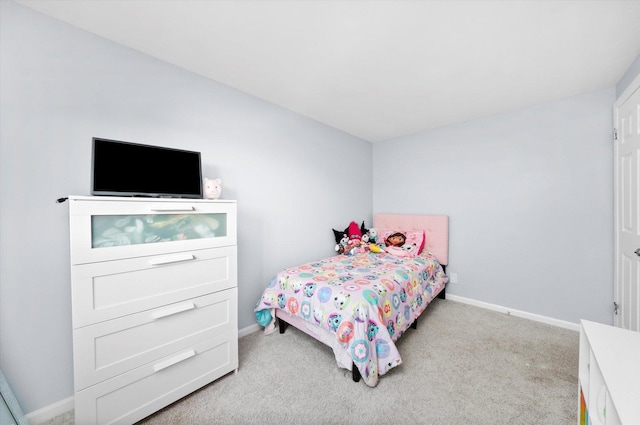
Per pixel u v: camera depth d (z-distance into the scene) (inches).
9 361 48.9
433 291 100.9
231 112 83.3
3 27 48.2
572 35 57.2
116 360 47.4
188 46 62.9
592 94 84.0
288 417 52.2
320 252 117.8
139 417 49.8
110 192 50.3
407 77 76.8
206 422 51.3
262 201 93.0
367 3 48.8
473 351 75.0
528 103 94.4
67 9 50.6
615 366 31.6
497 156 104.5
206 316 60.2
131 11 51.3
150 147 56.6
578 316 87.7
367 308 62.6
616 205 77.1
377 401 56.1
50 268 52.9
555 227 91.7
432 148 124.8
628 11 49.7
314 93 88.0
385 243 126.6
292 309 76.6
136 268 49.9
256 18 53.2
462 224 114.7
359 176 140.9
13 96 49.1
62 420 52.1
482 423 50.3
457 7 49.5
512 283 101.5
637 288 65.2
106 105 59.7
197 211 58.4
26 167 50.3
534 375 64.3
